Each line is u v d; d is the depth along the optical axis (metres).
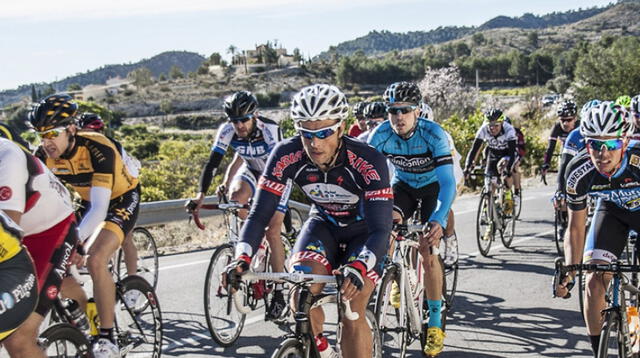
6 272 2.61
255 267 4.86
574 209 3.68
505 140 8.00
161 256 7.64
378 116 6.09
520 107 29.48
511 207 8.02
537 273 6.61
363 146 3.16
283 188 3.26
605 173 3.47
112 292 3.54
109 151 3.63
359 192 3.25
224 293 4.60
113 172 3.64
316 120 2.93
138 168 4.09
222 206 4.83
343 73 143.75
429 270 4.10
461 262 7.16
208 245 8.38
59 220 3.10
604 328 3.14
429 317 4.20
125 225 3.82
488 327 4.97
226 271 2.89
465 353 4.42
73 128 3.52
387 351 3.91
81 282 3.52
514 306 5.51
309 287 2.92
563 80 72.00
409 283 3.95
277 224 4.77
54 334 2.95
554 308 5.43
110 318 3.52
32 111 3.40
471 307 5.50
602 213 3.68
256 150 5.29
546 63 140.62
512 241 8.31
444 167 4.28
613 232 3.59
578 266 3.22
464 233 8.82
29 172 2.87
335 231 3.47
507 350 4.47
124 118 104.00
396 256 3.81
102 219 3.51
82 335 3.14
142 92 131.50
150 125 94.62
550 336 4.74
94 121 5.91
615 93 26.92
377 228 3.08
